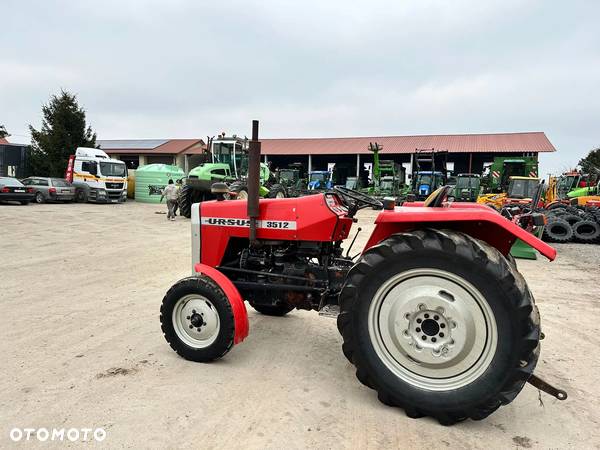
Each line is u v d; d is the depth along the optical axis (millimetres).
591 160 39500
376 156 25297
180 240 9664
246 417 2514
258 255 3592
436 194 3014
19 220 13195
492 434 2408
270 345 3641
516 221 3408
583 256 8734
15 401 2664
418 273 2510
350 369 3205
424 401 2459
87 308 4598
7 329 3943
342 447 2246
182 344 3281
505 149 30047
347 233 3432
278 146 37406
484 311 2389
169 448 2217
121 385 2879
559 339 3941
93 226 12094
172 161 36406
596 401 2812
